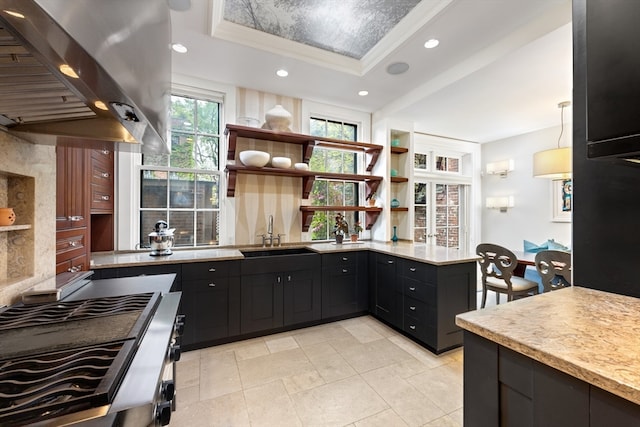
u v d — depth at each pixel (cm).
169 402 83
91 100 87
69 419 57
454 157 491
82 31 51
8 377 67
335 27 227
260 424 161
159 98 104
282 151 337
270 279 276
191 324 241
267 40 236
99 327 97
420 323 254
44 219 144
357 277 324
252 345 254
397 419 164
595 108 80
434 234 465
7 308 116
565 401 69
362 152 393
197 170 297
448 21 202
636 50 72
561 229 400
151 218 281
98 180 228
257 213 321
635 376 59
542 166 326
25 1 40
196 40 225
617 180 118
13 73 75
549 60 226
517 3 184
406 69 270
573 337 78
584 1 129
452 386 195
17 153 124
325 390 190
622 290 116
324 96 336
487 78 258
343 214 389
